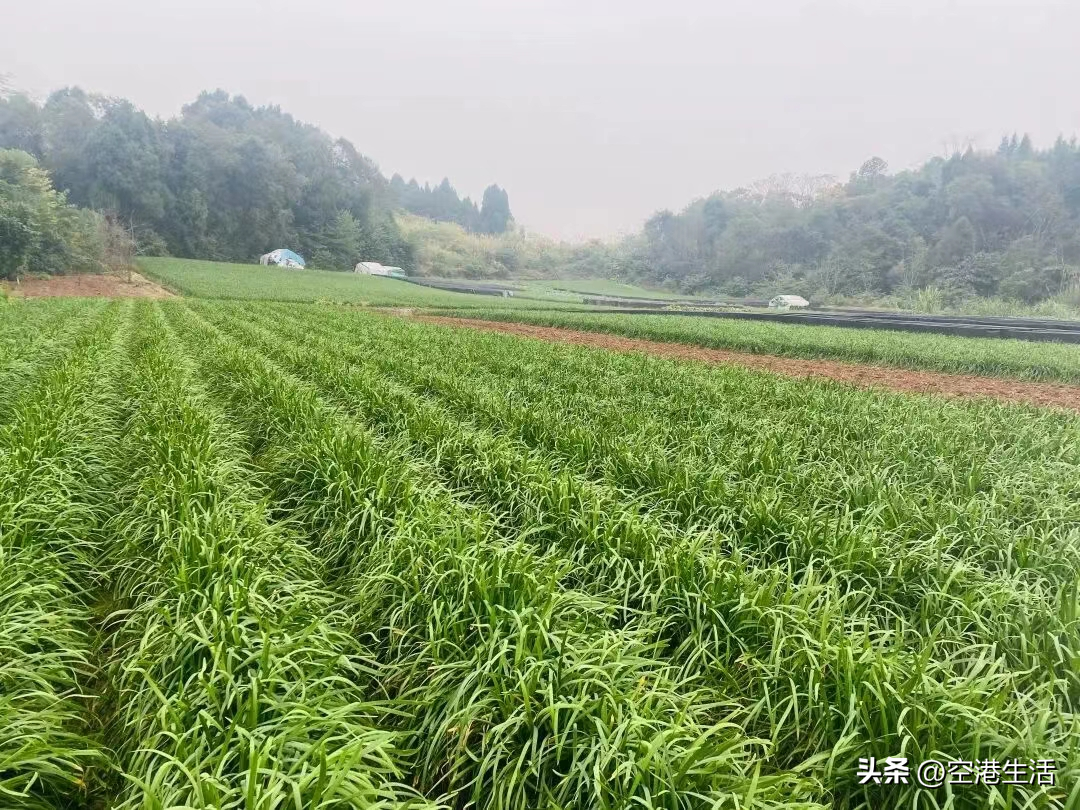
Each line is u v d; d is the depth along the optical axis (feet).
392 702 10.94
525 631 10.64
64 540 16.14
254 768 7.68
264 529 15.81
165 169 299.17
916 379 55.31
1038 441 25.36
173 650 10.94
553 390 34.22
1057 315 214.69
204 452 19.84
